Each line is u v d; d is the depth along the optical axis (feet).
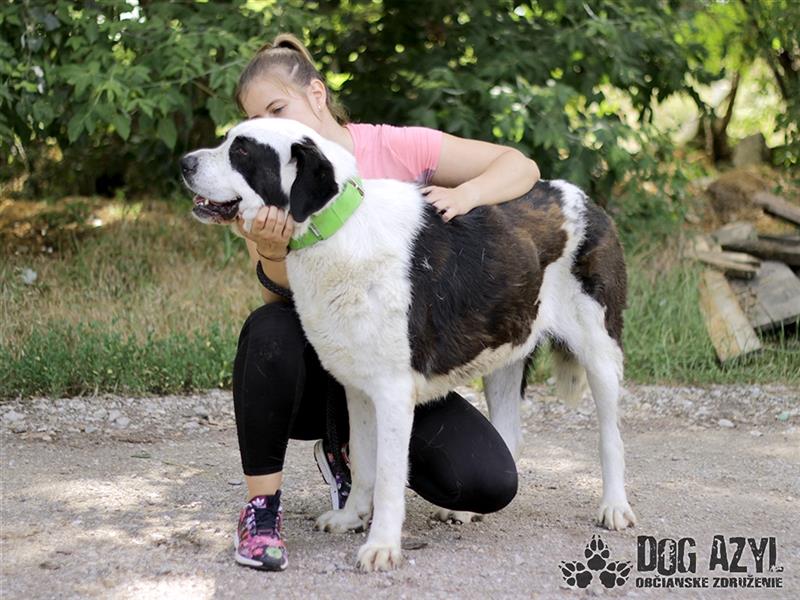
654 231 26.37
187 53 21.24
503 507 12.14
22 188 29.58
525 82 23.62
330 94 12.59
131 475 14.67
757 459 16.14
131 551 11.55
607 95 30.94
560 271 12.81
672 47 25.99
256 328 11.34
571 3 24.66
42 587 10.50
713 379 20.77
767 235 25.95
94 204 28.99
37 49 21.47
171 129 21.76
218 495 13.84
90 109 20.66
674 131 27.48
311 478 14.92
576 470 15.51
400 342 11.00
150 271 24.20
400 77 26.12
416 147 12.44
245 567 11.09
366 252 10.82
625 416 18.80
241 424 11.25
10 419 17.06
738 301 23.06
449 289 11.36
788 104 32.81
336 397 12.48
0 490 13.70
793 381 20.67
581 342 12.90
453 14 25.73
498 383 13.61
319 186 10.55
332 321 10.95
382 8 26.13
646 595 10.68
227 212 10.96
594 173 25.59
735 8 31.07
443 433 11.86
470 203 11.78
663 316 22.48
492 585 10.78
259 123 10.85
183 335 20.06
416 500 13.98
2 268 23.18
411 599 10.35
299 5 23.66
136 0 22.59
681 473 15.30
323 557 11.49
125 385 18.85
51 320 20.39
